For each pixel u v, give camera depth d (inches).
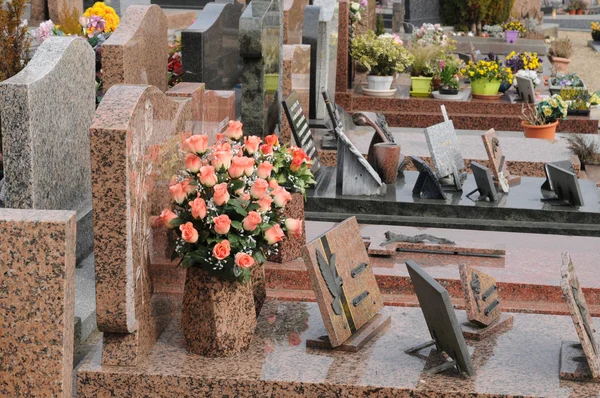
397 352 181.5
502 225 307.9
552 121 480.7
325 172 350.3
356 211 315.3
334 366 174.6
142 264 172.2
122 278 163.8
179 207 197.2
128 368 171.0
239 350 179.0
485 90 558.9
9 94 228.8
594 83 862.5
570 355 178.5
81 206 265.4
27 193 235.1
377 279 235.0
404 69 593.9
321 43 414.0
